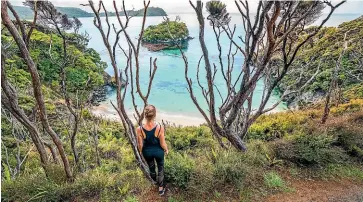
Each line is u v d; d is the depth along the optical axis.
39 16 4.93
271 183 5.41
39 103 4.36
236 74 31.88
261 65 4.69
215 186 5.19
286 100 24.81
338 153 6.37
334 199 5.10
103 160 10.12
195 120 22.36
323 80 23.09
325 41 28.81
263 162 6.00
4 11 3.53
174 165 5.29
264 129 12.70
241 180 5.30
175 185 5.12
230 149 6.48
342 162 6.29
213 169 5.47
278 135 11.77
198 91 30.44
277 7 3.66
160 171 4.77
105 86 31.08
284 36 4.32
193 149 11.92
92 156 10.65
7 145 9.62
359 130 7.33
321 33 32.31
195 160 6.13
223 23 5.16
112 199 4.90
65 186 5.09
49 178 5.27
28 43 4.36
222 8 4.95
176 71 39.59
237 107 5.38
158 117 22.98
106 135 14.47
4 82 4.20
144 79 35.75
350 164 6.33
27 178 5.36
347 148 6.82
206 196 5.00
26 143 9.86
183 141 13.37
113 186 5.23
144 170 4.95
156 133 4.55
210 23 5.20
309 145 6.41
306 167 6.07
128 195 4.96
